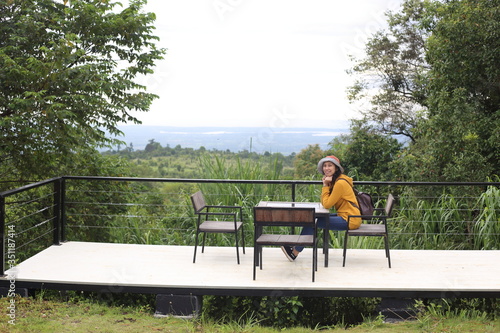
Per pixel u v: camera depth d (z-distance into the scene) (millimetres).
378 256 6781
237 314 5762
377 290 5379
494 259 6645
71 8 12008
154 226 10211
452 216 9180
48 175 12148
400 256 6777
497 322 5195
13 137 11008
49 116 10336
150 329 4961
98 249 7051
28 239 11812
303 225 5555
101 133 12781
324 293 5387
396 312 5410
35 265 6203
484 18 13094
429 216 9008
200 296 5535
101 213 12602
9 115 11164
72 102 11133
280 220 5570
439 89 14305
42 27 11992
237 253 6312
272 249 7168
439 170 13828
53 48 10766
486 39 13000
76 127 11977
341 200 6270
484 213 8273
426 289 5367
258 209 5582
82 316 5277
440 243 8797
